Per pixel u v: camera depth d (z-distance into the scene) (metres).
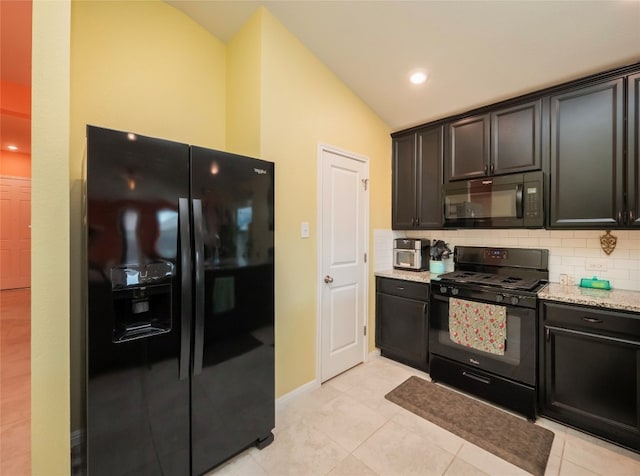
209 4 2.05
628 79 1.92
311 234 2.40
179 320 1.44
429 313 2.65
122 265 1.29
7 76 2.86
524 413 2.10
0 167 5.60
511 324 2.18
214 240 1.57
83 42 1.75
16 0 1.91
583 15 1.69
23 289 5.71
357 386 2.51
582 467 1.65
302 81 2.29
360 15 1.98
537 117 2.27
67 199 1.23
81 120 1.75
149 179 1.35
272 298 1.86
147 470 1.38
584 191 2.08
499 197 2.41
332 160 2.58
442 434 1.92
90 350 1.23
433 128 2.91
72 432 1.71
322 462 1.70
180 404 1.47
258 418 1.79
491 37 1.94
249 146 2.13
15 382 2.44
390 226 3.28
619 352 1.78
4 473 1.56
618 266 2.21
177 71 2.13
